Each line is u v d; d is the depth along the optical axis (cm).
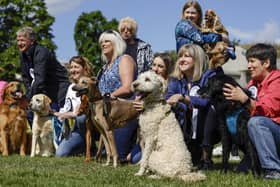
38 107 944
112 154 750
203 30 863
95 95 746
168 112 608
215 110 667
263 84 621
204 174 602
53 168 700
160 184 543
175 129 604
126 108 762
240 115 627
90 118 809
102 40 846
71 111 948
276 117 604
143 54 1021
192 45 725
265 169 593
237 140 642
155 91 608
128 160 837
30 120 1070
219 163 812
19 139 984
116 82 827
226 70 3102
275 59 636
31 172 621
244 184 545
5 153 959
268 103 597
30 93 1004
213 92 638
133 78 821
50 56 1011
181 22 868
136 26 1025
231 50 850
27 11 4184
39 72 988
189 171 589
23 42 997
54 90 1034
